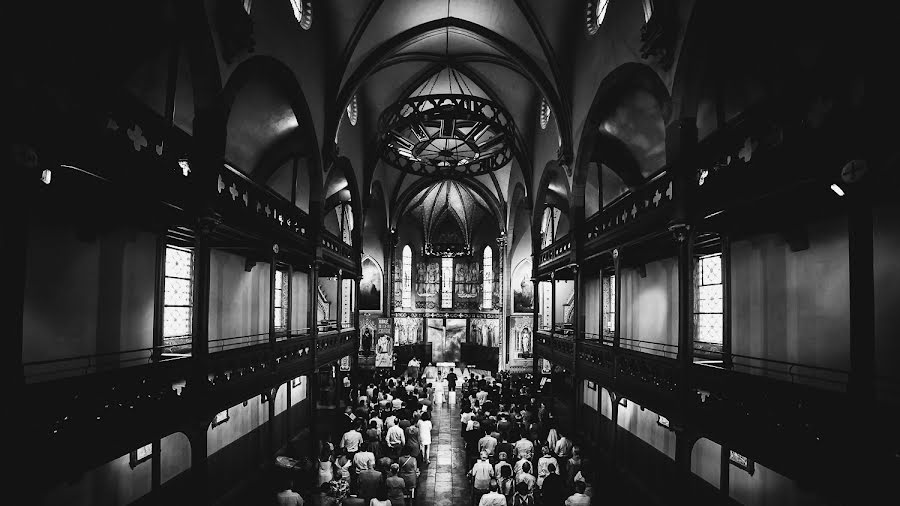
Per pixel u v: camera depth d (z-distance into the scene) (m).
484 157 24.58
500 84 26.34
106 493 10.59
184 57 11.86
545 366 36.50
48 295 9.88
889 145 6.24
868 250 6.40
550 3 18.88
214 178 10.93
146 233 13.01
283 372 15.96
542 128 25.81
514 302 38.28
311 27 17.78
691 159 11.19
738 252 13.05
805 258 10.73
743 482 11.68
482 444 13.46
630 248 15.43
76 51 9.70
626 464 16.97
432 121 21.05
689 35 11.13
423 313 42.00
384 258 38.00
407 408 17.77
